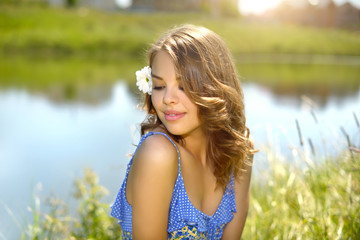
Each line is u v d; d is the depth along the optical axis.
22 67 14.37
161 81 1.27
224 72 1.36
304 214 2.07
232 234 1.51
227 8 45.31
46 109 7.34
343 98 9.08
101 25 25.81
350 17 44.66
